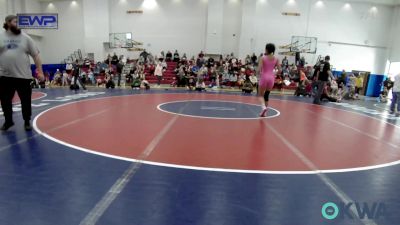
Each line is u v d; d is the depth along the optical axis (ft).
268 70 21.59
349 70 67.87
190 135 15.46
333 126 20.04
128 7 67.41
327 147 14.19
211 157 11.74
